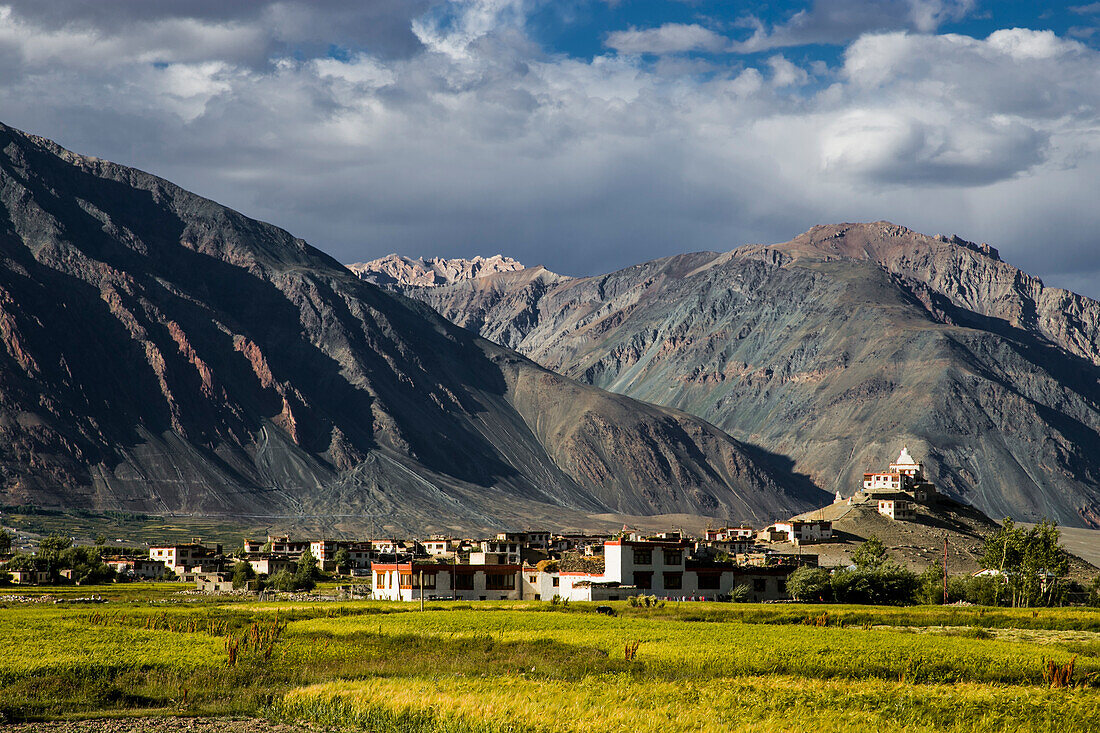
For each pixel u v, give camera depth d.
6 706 70.19
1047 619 124.50
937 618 126.06
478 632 105.38
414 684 75.81
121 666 81.69
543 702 69.88
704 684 77.19
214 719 67.31
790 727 64.38
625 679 79.00
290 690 76.00
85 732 63.41
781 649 92.00
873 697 72.44
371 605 150.12
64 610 140.88
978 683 79.75
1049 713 67.69
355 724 65.81
